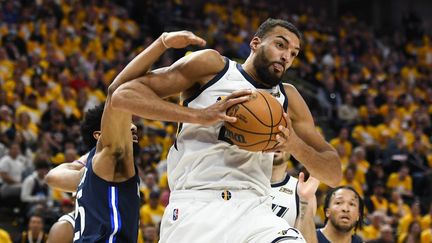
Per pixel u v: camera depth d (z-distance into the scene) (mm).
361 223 5383
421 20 23781
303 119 3717
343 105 17359
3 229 9750
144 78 3447
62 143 11883
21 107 12656
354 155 14070
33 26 15812
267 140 3324
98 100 14055
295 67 18953
